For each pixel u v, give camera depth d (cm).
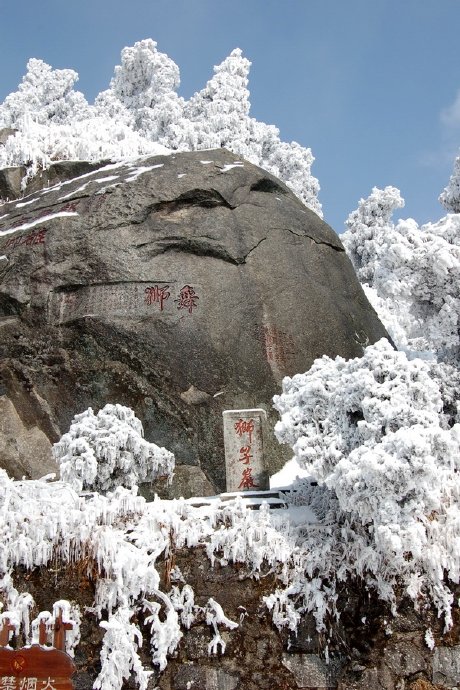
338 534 649
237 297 1095
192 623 623
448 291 937
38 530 644
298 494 736
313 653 602
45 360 1080
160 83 3148
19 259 1150
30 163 1473
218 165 1254
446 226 977
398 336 1684
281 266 1166
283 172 3077
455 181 1750
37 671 468
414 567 606
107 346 1051
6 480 677
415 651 594
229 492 780
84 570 633
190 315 1059
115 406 880
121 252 1109
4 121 3066
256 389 1034
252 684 598
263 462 795
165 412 1014
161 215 1165
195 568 640
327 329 1151
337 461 638
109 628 599
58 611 523
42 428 1065
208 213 1176
